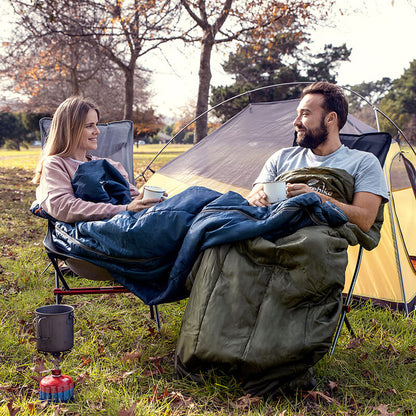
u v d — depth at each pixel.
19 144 53.53
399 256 3.34
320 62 28.77
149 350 2.49
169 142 4.95
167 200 2.33
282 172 2.85
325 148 2.68
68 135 2.84
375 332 2.83
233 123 4.52
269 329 1.88
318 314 1.91
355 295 3.37
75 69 18.56
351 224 2.29
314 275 1.88
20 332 2.64
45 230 5.88
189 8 11.78
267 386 1.96
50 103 27.98
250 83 28.39
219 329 1.94
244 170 4.09
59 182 2.67
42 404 1.83
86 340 2.57
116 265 2.32
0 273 3.89
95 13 14.00
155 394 1.95
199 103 11.73
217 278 2.03
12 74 17.55
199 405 1.93
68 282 3.65
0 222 6.22
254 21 12.83
